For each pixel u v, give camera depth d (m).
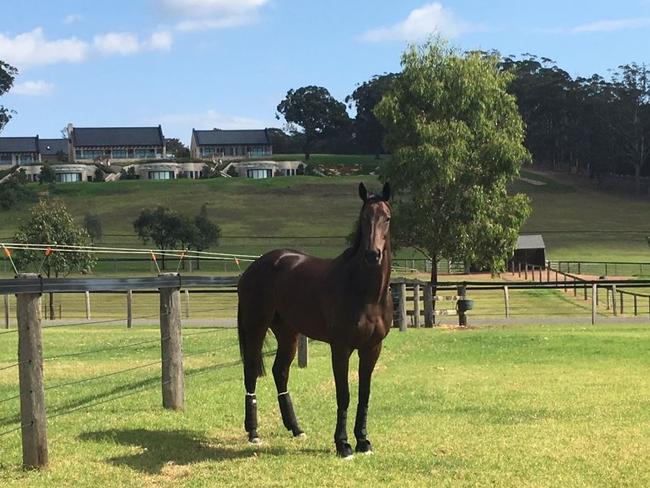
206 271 54.25
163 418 8.06
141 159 134.50
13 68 115.69
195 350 14.87
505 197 26.02
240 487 5.65
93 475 5.95
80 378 11.22
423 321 22.19
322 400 9.17
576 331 18.72
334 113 153.25
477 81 25.09
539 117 126.31
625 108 112.75
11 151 135.12
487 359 13.34
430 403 8.95
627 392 9.62
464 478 5.88
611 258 61.50
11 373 11.66
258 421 8.06
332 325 6.55
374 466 6.22
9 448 6.81
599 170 117.50
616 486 5.67
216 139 145.12
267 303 7.44
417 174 24.67
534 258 55.44
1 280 5.69
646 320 22.64
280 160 129.75
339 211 88.69
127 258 57.81
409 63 25.53
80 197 94.81
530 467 6.16
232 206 90.75
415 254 60.78
